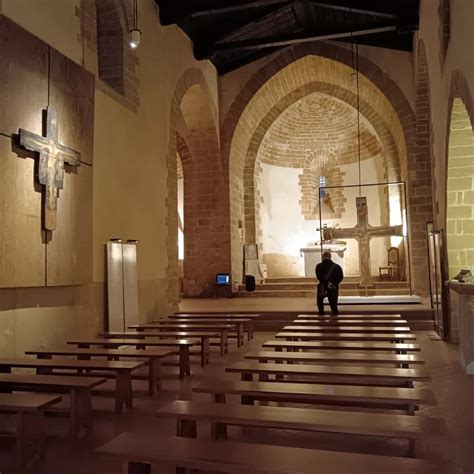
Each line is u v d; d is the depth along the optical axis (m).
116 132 7.99
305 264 15.52
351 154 17.20
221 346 7.00
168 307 9.70
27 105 5.84
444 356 6.67
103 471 3.11
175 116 10.61
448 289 7.84
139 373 5.95
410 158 12.23
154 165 9.42
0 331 5.44
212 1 9.96
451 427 3.81
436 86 7.63
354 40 12.78
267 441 3.56
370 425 2.63
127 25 8.55
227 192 13.62
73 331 6.66
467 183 6.65
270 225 17.20
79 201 6.83
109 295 7.43
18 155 5.66
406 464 2.15
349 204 17.14
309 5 11.89
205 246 13.77
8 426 3.89
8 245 5.45
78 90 6.88
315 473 2.07
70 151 6.59
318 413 2.87
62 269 6.38
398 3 10.46
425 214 12.16
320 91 15.02
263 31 12.54
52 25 6.64
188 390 5.08
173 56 10.59
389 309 9.66
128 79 8.49
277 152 17.31
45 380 3.87
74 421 3.69
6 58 5.53
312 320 7.69
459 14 5.27
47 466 3.20
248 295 13.77
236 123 13.62
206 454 2.30
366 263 11.59
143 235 8.83
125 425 3.97
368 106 14.65
